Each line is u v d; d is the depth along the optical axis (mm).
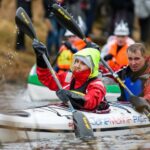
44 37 44125
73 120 19938
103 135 20469
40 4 46438
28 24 22219
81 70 20641
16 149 18266
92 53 20844
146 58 22484
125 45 31125
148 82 22141
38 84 30391
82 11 40312
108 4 43844
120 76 23188
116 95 25750
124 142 19344
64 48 31000
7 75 35719
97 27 46969
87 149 18391
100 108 20812
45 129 19672
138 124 21203
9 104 27453
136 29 47562
